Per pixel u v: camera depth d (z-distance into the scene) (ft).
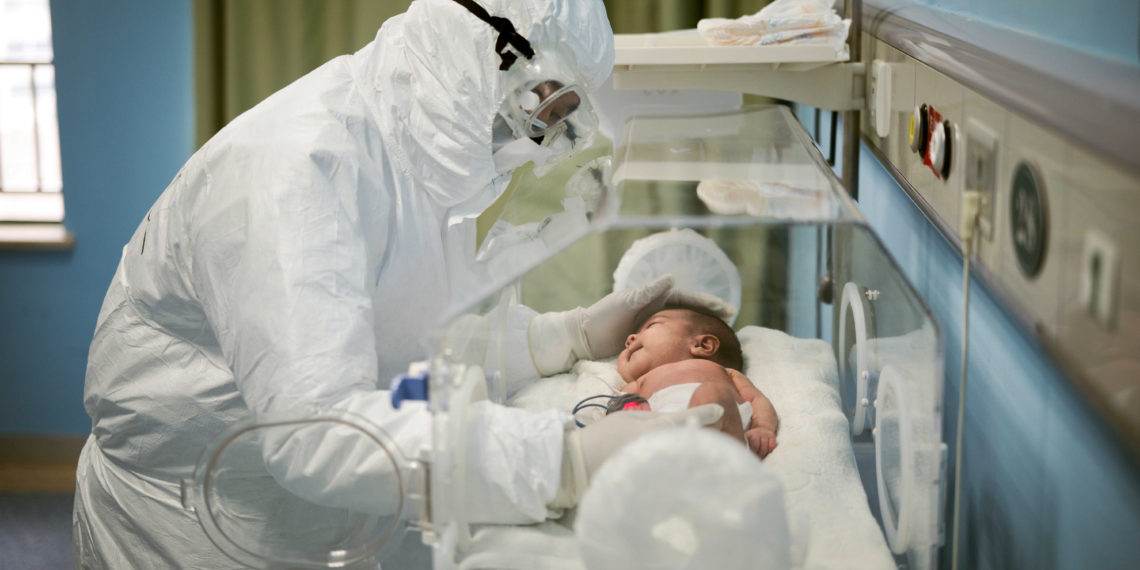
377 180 3.81
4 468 8.77
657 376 4.26
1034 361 2.96
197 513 3.07
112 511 4.12
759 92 5.18
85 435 9.01
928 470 2.66
